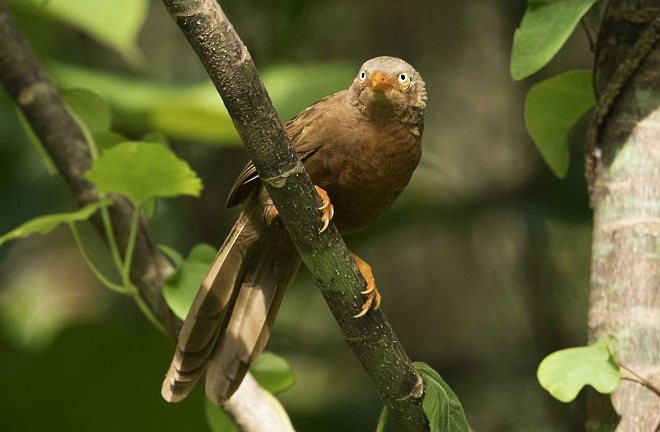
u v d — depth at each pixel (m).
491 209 12.73
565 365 6.72
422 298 14.02
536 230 12.52
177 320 8.46
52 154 8.73
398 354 6.72
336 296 6.59
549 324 12.61
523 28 7.33
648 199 7.09
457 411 6.91
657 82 7.16
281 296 7.96
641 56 7.14
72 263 15.60
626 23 7.30
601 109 7.28
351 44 13.49
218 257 7.77
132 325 11.21
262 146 5.98
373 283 6.75
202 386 10.45
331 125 7.71
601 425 7.00
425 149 13.29
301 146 7.71
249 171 7.48
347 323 6.67
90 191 8.63
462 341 13.73
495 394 12.88
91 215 8.62
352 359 13.56
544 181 12.80
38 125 8.73
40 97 8.72
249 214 7.72
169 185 7.79
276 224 7.57
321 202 6.34
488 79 13.61
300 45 12.88
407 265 14.16
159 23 13.68
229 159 13.07
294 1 12.70
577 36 13.15
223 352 7.79
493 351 13.45
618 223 7.14
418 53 13.60
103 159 7.49
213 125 11.19
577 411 12.36
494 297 13.73
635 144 7.16
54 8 9.82
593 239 7.34
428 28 13.56
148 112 10.98
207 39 5.68
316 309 13.85
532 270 12.63
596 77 7.48
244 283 7.92
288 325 13.70
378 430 7.03
